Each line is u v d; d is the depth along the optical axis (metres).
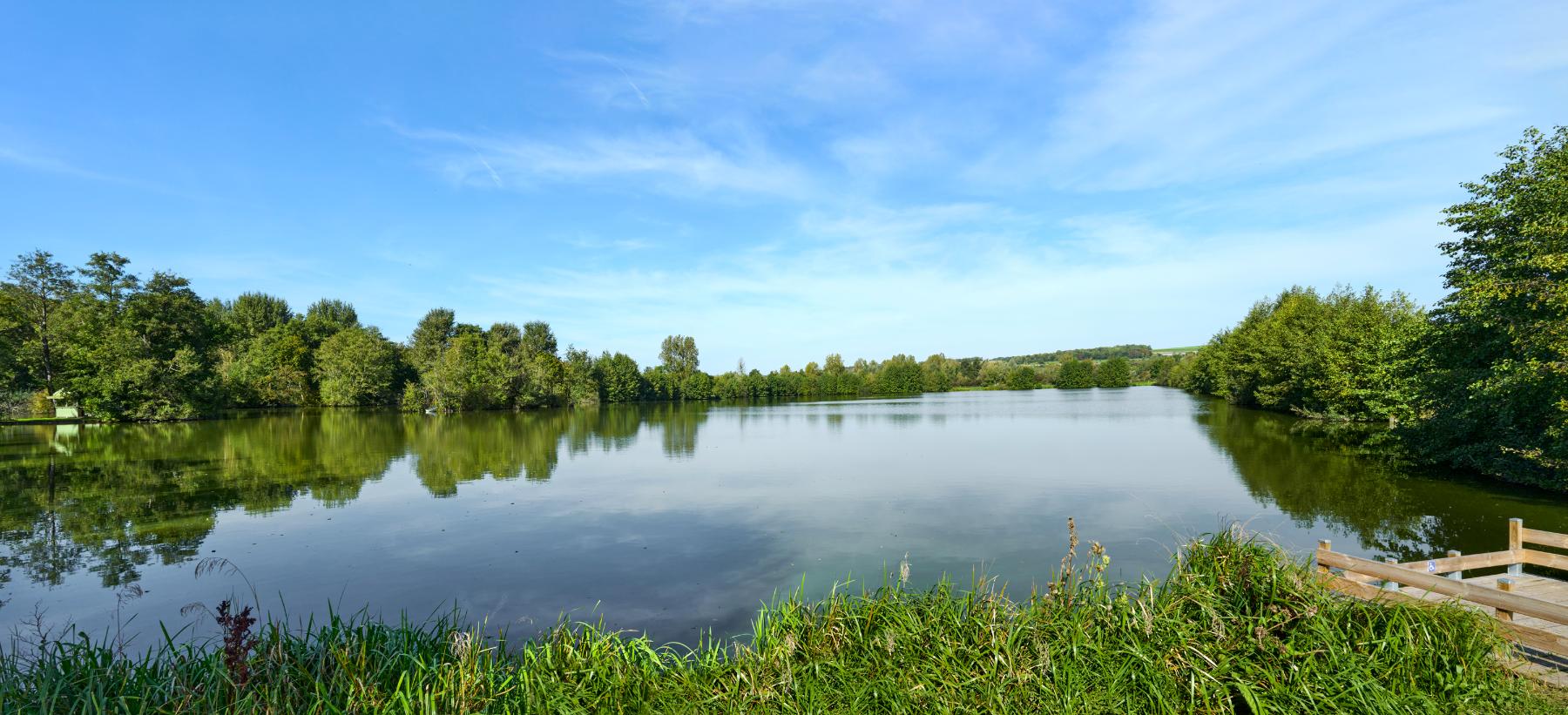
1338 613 5.87
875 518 14.95
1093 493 17.67
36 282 47.97
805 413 61.78
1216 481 19.39
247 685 5.05
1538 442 17.48
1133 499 16.77
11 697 5.10
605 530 14.23
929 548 12.39
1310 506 15.69
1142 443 29.50
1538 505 15.50
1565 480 16.47
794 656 6.00
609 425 46.94
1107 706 5.08
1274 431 34.12
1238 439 30.73
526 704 5.26
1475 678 5.32
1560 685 5.49
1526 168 19.27
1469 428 19.91
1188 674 5.39
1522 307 17.73
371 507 16.95
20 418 50.94
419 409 63.66
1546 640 5.64
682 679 5.77
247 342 72.19
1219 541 6.78
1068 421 44.34
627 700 5.46
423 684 5.53
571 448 30.81
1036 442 30.58
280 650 5.67
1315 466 21.86
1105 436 32.88
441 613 9.44
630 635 8.58
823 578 10.73
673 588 10.41
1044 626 5.95
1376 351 29.39
